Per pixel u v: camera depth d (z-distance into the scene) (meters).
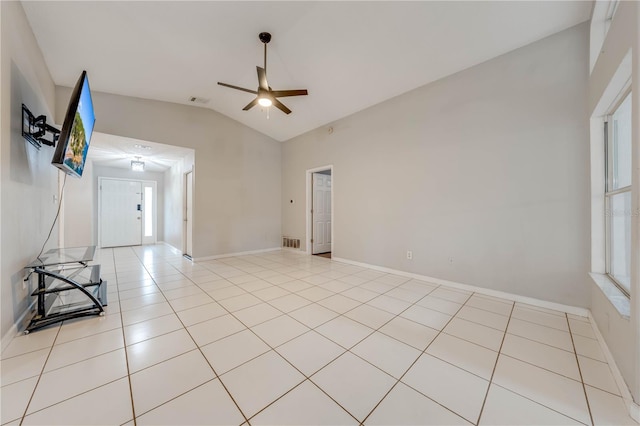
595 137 2.22
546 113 2.51
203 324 2.17
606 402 1.31
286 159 6.08
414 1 2.31
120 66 3.22
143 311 2.44
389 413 1.23
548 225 2.51
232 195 5.32
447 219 3.25
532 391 1.38
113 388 1.38
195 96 4.28
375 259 4.16
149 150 4.79
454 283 3.19
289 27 2.74
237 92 4.20
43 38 2.56
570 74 2.38
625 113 1.87
